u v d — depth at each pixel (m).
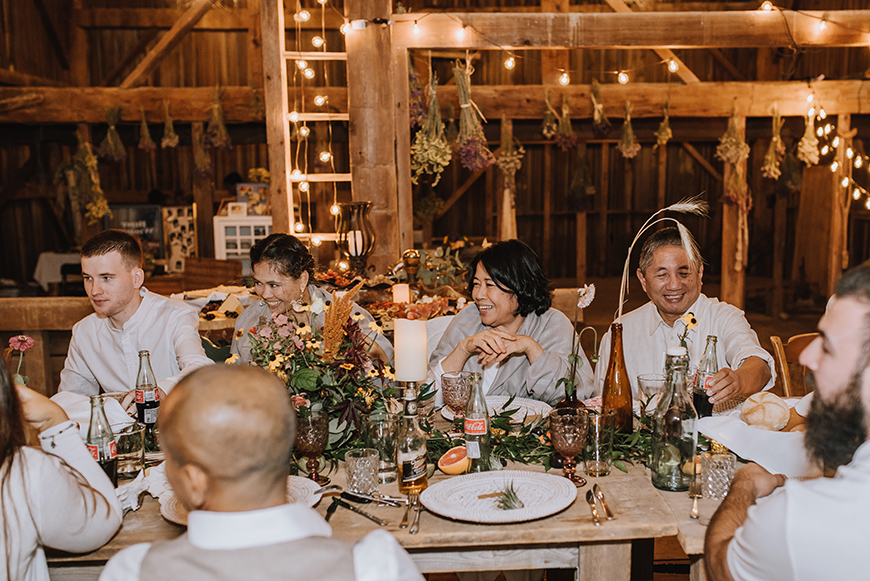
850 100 5.99
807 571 0.90
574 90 6.05
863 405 0.90
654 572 2.29
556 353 2.06
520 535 1.27
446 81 8.18
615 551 1.33
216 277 5.88
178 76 8.91
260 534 0.80
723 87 6.03
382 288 4.34
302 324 1.61
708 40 5.14
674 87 6.05
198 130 6.89
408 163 5.09
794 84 6.00
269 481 0.82
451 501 1.37
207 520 0.80
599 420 1.52
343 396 1.58
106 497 1.27
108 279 2.20
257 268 2.28
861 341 0.88
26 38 7.82
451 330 2.34
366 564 0.81
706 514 1.33
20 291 7.59
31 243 8.66
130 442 1.58
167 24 8.66
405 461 1.45
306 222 7.91
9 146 8.22
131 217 7.50
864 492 0.88
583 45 5.11
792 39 5.14
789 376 2.42
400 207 5.10
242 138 7.29
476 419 1.52
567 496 1.36
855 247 8.03
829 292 6.45
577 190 7.67
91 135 7.08
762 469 1.22
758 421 1.55
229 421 0.79
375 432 1.57
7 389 1.08
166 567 0.79
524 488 1.43
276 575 0.77
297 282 2.30
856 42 5.14
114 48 8.79
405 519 1.32
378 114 4.79
